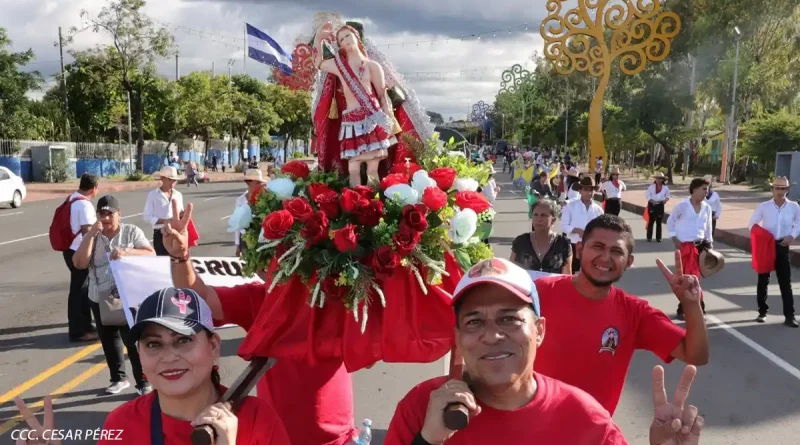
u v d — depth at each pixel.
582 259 3.07
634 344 3.16
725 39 37.00
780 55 37.19
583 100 63.31
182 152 54.53
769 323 8.20
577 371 3.05
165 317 2.22
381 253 2.93
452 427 1.92
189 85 42.53
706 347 2.93
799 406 5.48
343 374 3.62
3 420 5.17
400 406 2.19
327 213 3.08
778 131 33.25
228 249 13.59
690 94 38.88
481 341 2.03
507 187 34.81
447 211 3.14
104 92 40.44
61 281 10.50
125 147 43.62
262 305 3.23
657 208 15.31
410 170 3.47
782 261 8.03
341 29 3.61
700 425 2.28
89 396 5.69
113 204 5.72
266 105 55.47
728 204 25.22
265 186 3.45
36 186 32.69
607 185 16.77
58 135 40.94
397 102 3.77
